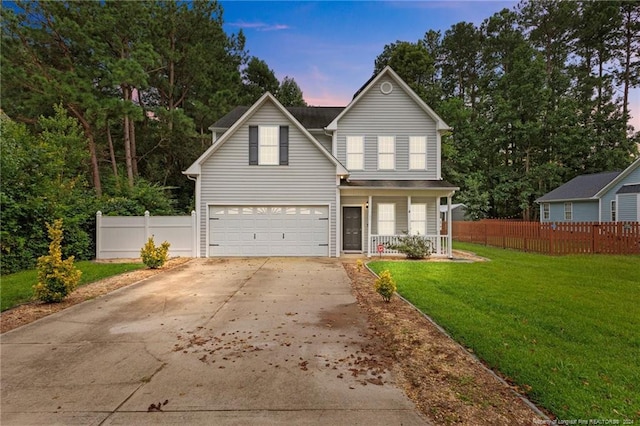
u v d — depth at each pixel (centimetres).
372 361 420
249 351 454
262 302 709
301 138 1443
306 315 616
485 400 329
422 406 321
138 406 325
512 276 932
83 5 1920
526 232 1581
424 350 450
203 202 1423
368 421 299
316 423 296
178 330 540
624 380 361
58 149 1588
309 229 1444
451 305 649
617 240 1386
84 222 1333
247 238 1434
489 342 463
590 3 3488
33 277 938
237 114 1764
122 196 1873
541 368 388
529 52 3406
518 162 3350
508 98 3381
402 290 779
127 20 2011
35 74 1720
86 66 1980
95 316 613
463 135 3234
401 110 1591
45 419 306
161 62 2436
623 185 2202
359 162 1588
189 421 301
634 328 514
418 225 1570
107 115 1977
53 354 448
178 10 2564
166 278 965
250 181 1436
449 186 1437
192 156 2686
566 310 606
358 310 645
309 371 394
